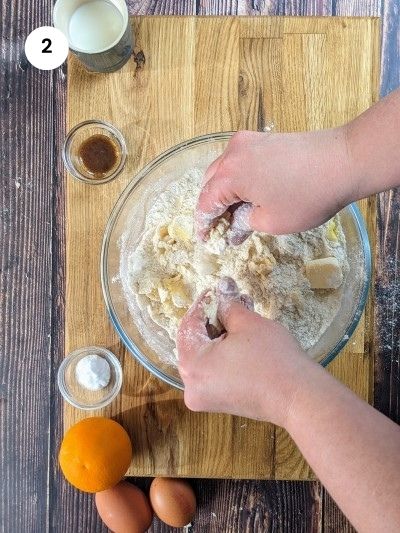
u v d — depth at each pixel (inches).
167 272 17.1
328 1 19.7
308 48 18.0
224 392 12.5
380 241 19.6
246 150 13.4
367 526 9.9
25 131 20.0
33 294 20.0
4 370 20.1
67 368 18.1
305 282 16.6
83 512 20.0
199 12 19.8
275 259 16.4
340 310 16.8
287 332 12.9
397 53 20.0
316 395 11.3
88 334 18.0
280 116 18.0
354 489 10.1
